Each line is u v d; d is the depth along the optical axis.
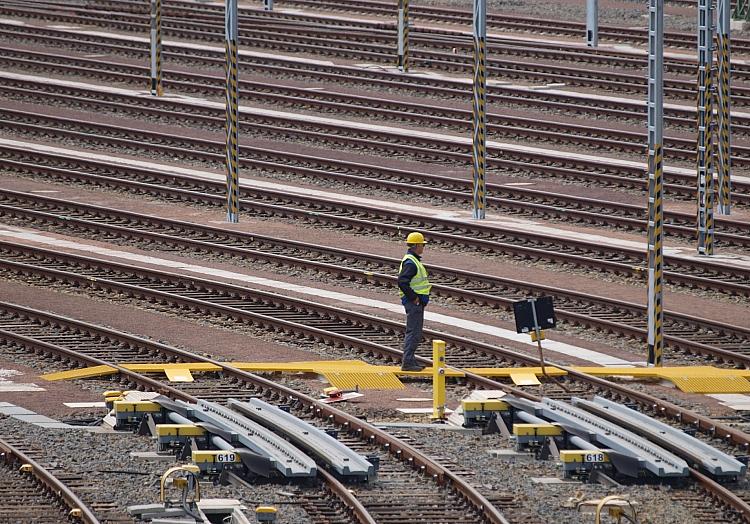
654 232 91.69
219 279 115.62
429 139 165.25
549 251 121.44
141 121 179.12
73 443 76.50
